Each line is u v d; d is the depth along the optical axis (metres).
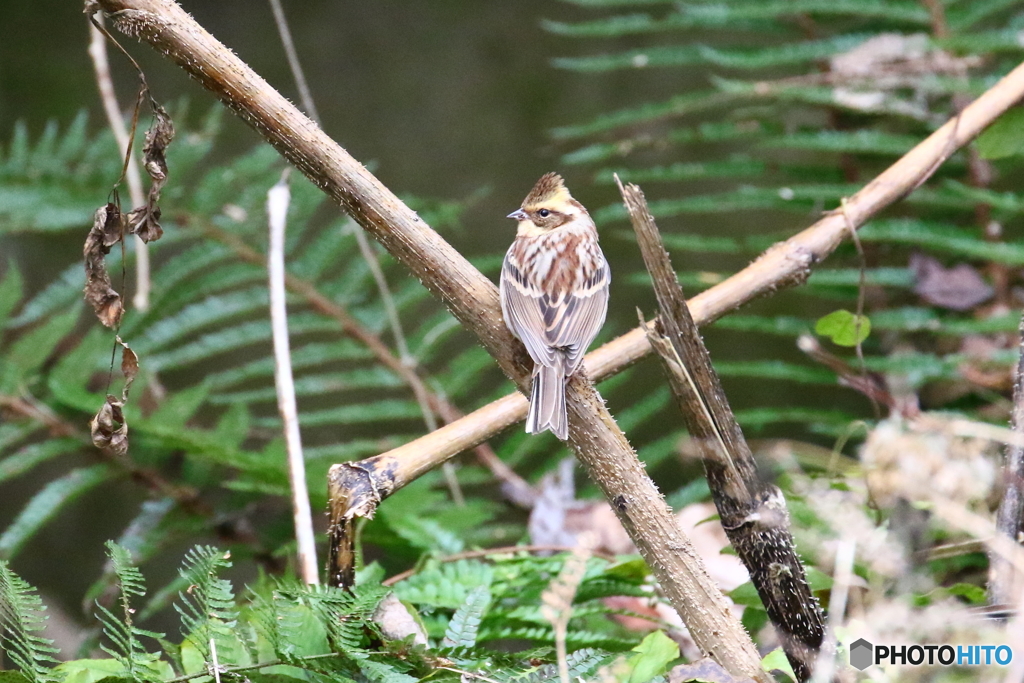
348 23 19.81
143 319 11.06
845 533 5.38
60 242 17.02
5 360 9.90
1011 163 10.56
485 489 12.15
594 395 4.86
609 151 11.93
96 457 9.59
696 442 4.71
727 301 5.98
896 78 10.76
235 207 11.67
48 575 15.08
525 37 19.91
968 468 5.16
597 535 8.15
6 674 4.42
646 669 4.53
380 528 7.98
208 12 19.52
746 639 4.56
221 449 8.47
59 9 19.25
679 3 11.87
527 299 7.89
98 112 18.42
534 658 4.75
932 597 5.28
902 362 9.25
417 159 18.97
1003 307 9.96
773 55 11.21
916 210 11.52
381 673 4.43
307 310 11.80
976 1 11.14
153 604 8.14
